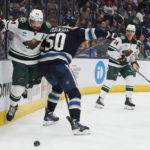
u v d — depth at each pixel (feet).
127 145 16.15
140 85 39.17
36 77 19.99
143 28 44.47
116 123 21.16
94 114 23.98
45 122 19.69
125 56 25.89
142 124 21.16
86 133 17.67
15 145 15.42
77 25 36.06
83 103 28.94
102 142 16.47
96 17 38.29
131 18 42.65
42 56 17.85
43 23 18.31
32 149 14.85
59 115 23.20
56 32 17.78
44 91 26.23
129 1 43.62
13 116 19.61
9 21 18.06
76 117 17.29
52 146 15.43
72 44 17.63
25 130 18.35
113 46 26.00
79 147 15.44
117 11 38.93
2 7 24.38
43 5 30.32
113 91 36.94
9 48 21.02
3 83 19.27
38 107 25.05
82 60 33.17
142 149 15.61
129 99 26.78
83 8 36.70
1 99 19.04
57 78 17.33
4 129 18.35
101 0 39.32
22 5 27.02
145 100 32.30
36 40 18.29
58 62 17.26
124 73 27.02
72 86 17.13
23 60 18.88
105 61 36.40
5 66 19.49
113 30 39.91
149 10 46.16
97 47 36.32
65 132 18.21
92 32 17.37
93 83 35.01
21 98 21.57
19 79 18.88
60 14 32.12
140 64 38.73
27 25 17.99
